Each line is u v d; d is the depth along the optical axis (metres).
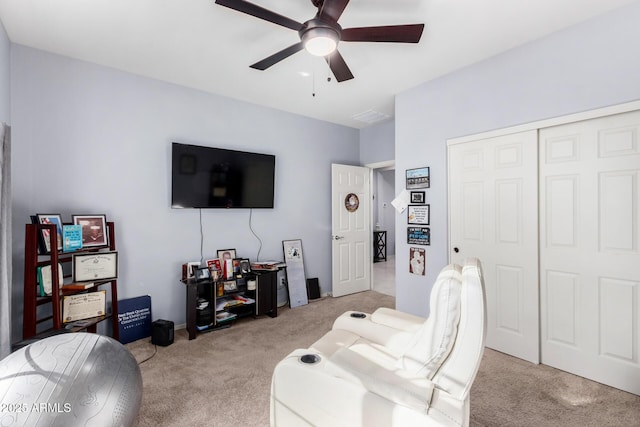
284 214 4.24
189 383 2.23
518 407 1.95
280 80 3.21
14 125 2.47
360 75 3.10
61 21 2.20
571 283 2.36
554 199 2.44
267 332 3.22
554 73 2.38
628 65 2.06
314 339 3.04
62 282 2.41
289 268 4.20
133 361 1.47
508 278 2.69
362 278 5.00
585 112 2.24
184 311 3.37
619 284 2.14
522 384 2.21
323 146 4.65
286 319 3.64
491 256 2.80
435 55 2.71
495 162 2.76
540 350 2.53
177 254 3.33
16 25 2.24
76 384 1.19
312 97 3.70
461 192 3.00
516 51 2.59
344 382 1.27
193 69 2.96
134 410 1.36
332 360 1.36
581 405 1.97
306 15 2.14
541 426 1.78
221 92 3.54
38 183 2.56
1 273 1.92
